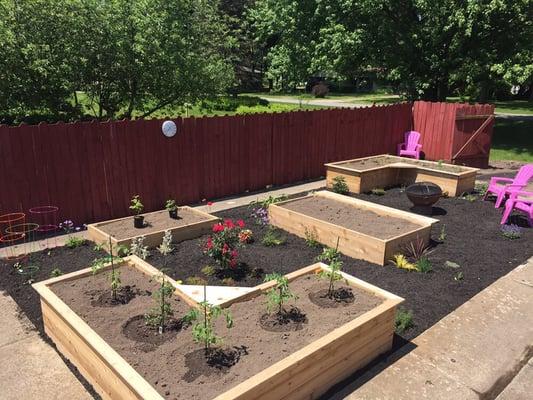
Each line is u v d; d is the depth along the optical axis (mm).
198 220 7070
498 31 17172
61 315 3842
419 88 17344
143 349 3467
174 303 4199
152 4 14344
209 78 15656
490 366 4016
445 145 13156
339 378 3721
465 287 5480
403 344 4309
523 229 7645
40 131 7031
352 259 6246
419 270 5852
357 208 7594
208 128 9180
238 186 10047
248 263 5930
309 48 17875
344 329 3650
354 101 36719
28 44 11992
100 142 7730
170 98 15344
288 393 3262
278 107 26406
